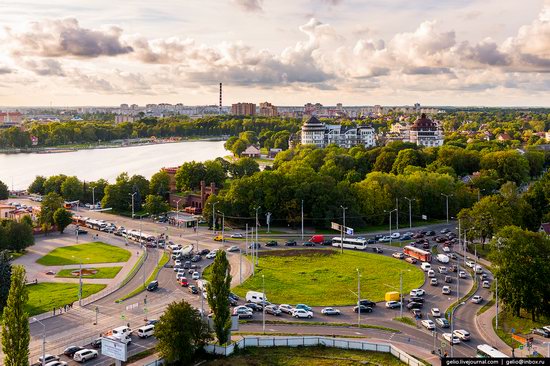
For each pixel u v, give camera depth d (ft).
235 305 574.56
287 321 531.91
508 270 523.29
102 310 562.66
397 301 582.76
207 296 459.73
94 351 448.24
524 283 513.45
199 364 433.07
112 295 611.88
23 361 374.84
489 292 620.90
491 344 473.26
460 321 531.09
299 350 457.68
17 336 373.81
